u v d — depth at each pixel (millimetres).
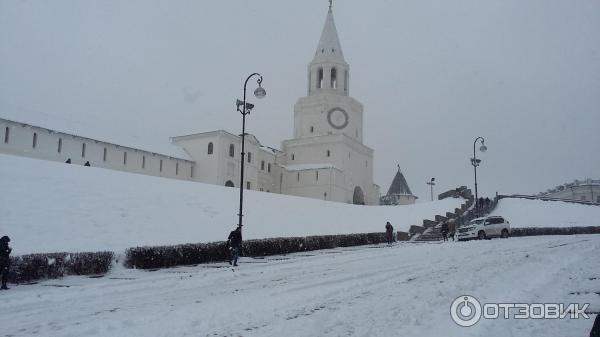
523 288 12039
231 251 20859
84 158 56344
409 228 43688
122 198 30531
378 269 17734
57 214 25078
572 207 60031
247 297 11883
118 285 14430
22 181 27391
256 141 79500
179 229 28812
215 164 70062
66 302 11648
